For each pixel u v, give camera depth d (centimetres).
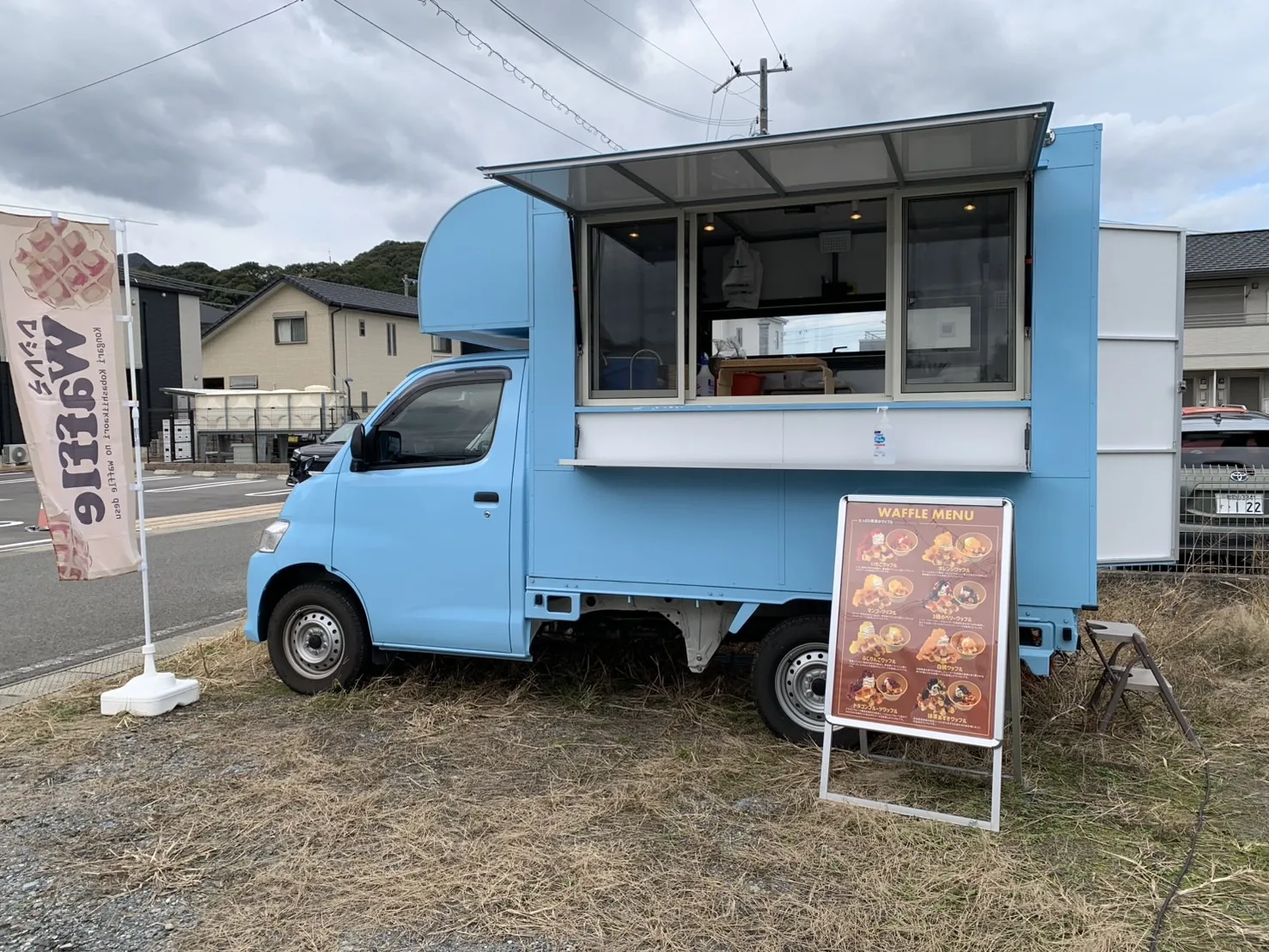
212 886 292
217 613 732
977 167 351
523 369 448
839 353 445
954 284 373
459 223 449
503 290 441
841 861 298
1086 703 429
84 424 447
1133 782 358
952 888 281
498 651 444
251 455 2666
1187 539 677
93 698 489
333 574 477
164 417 3153
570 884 287
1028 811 332
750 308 453
